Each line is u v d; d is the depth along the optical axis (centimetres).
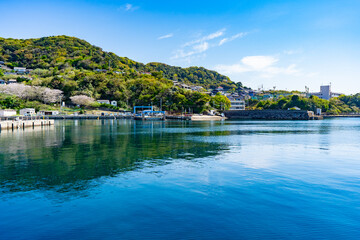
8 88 15100
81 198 1809
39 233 1331
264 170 2598
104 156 3338
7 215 1541
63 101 17150
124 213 1559
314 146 4278
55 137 5447
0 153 3531
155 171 2548
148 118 13988
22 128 7631
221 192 1919
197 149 3931
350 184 2117
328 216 1512
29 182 2183
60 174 2430
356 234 1315
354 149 3969
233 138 5441
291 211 1580
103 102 17312
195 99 16725
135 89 18875
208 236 1291
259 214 1536
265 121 14050
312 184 2116
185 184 2120
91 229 1368
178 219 1475
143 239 1266
